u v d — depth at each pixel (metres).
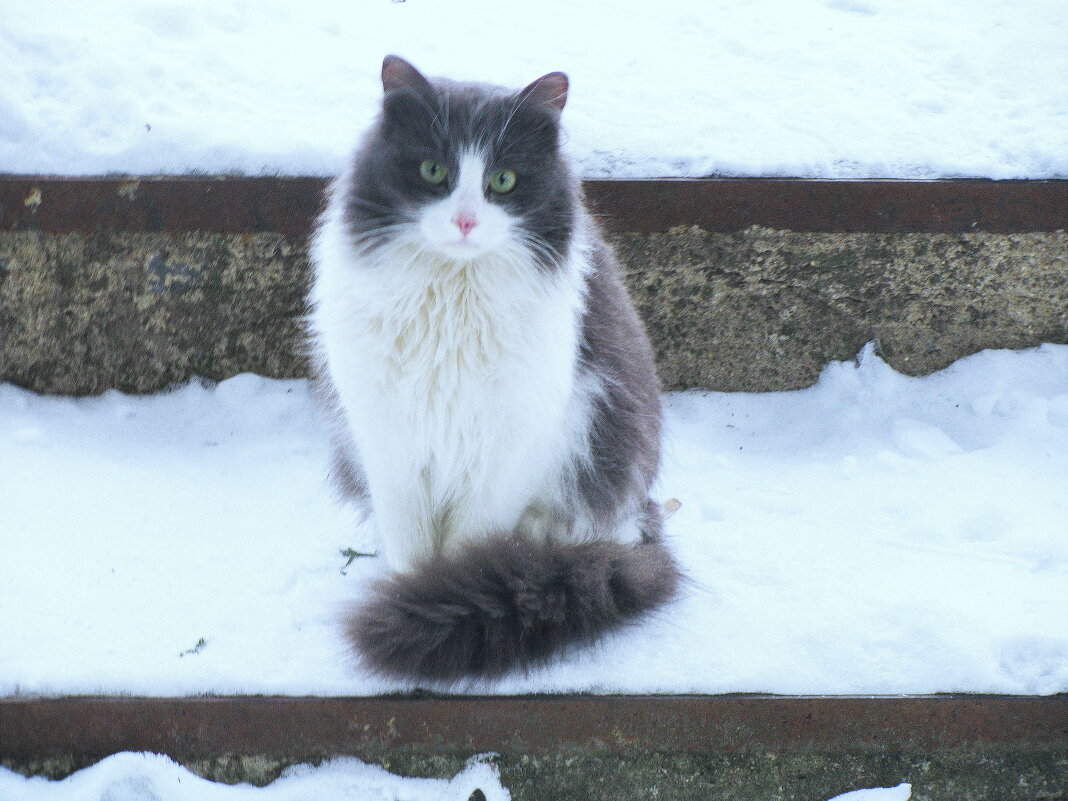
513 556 2.39
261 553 2.73
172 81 3.34
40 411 3.28
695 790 2.37
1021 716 2.31
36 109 3.20
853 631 2.45
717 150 3.29
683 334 3.44
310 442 3.26
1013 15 3.94
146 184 3.08
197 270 3.23
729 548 2.79
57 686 2.24
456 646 2.30
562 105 2.38
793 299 3.39
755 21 3.91
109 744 2.26
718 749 2.34
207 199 3.11
